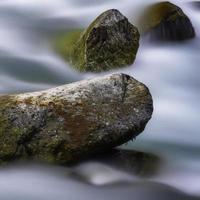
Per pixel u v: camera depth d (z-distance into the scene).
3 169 18.44
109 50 28.09
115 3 36.19
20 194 17.75
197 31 34.25
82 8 37.53
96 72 27.98
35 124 18.58
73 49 29.72
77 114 18.94
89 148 18.83
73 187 18.03
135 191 17.81
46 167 18.50
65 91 19.38
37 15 37.06
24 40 33.47
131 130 19.42
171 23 31.84
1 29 34.94
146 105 19.77
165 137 22.70
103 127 18.95
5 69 30.31
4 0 39.19
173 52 31.33
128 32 28.67
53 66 29.95
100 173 18.66
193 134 23.44
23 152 18.48
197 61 30.97
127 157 19.69
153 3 34.12
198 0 38.31
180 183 18.89
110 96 19.52
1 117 18.61
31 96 19.16
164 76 29.58
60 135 18.59
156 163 19.94
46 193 17.83
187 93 28.27
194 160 20.81
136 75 29.14
